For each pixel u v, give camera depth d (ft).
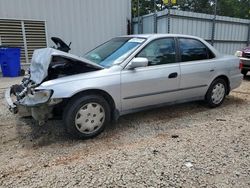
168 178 8.30
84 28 35.37
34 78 11.76
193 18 37.60
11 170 8.86
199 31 39.19
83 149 10.40
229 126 12.98
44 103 10.12
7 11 30.04
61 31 33.83
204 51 15.24
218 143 10.93
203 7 96.37
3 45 29.81
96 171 8.72
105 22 36.94
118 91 11.74
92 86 10.96
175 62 13.78
